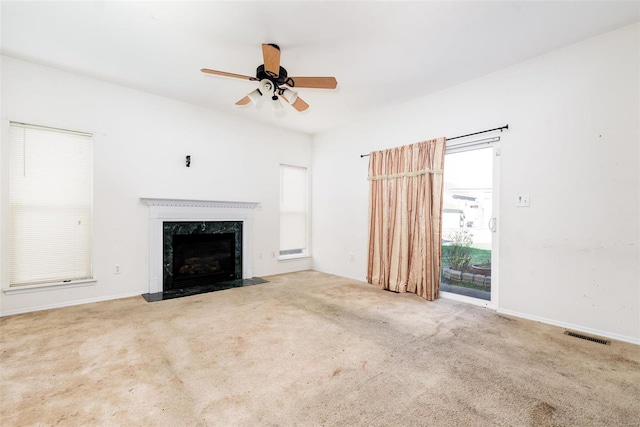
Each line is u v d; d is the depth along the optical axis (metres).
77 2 2.11
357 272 4.70
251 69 3.12
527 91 2.92
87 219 3.35
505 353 2.17
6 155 2.91
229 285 4.21
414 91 3.66
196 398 1.62
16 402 1.56
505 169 3.08
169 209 3.91
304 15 2.24
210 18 2.28
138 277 3.68
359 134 4.71
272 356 2.11
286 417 1.47
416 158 3.80
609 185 2.48
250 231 4.73
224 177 4.45
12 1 2.09
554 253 2.76
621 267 2.42
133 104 3.64
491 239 3.21
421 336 2.47
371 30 2.42
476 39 2.56
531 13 2.21
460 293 3.71
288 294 3.77
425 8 2.15
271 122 4.87
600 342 2.37
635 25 2.35
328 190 5.27
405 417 1.48
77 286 3.27
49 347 2.20
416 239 3.77
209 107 4.25
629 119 2.39
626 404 1.58
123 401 1.58
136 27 2.41
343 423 1.43
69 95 3.21
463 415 1.49
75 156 3.28
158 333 2.48
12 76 2.93
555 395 1.66
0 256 2.88
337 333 2.53
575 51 2.64
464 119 3.41
